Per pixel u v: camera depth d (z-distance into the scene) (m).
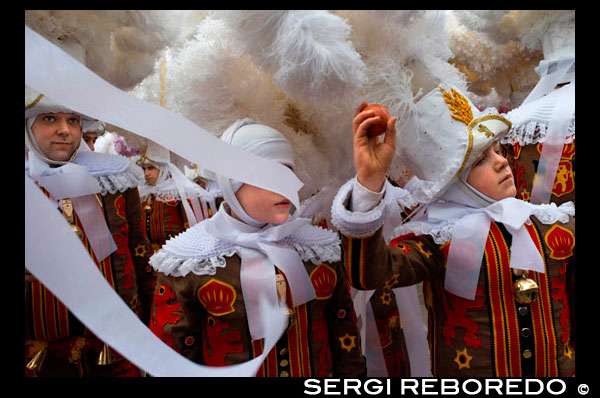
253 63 1.19
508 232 1.41
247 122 1.26
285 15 1.07
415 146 1.45
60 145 1.55
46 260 0.83
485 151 1.41
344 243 1.21
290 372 1.21
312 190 1.53
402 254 1.36
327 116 1.39
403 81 1.37
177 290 1.22
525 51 1.83
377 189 1.14
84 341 1.57
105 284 0.88
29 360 1.54
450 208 1.47
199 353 1.25
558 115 1.58
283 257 1.20
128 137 2.45
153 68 1.50
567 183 1.60
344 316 1.34
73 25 1.25
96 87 0.89
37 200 0.84
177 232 3.10
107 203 1.78
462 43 1.75
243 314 1.19
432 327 1.52
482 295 1.39
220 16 1.15
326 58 1.05
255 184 1.05
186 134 0.97
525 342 1.35
